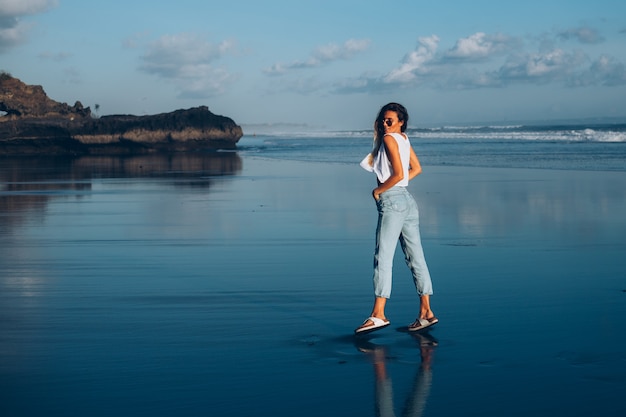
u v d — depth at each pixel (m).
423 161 29.00
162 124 56.41
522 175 20.25
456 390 3.55
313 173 23.67
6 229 10.42
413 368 3.93
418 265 4.91
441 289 6.09
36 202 14.55
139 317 5.15
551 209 12.09
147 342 4.47
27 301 5.70
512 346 4.33
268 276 6.78
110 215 12.15
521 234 9.33
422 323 4.82
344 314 5.30
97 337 4.59
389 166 5.01
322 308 5.49
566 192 14.95
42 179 22.20
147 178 22.30
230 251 8.29
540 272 6.79
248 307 5.50
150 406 3.32
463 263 7.32
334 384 3.66
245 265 7.38
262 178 21.52
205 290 6.14
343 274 6.85
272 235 9.57
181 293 6.01
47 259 7.81
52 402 3.38
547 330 4.70
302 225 10.57
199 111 58.62
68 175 24.28
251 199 14.83
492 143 49.56
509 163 26.34
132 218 11.69
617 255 7.69
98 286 6.32
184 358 4.11
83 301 5.70
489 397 3.45
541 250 8.09
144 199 15.09
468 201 13.56
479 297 5.75
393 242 4.90
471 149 40.03
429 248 8.30
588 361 4.00
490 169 23.28
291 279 6.62
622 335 4.54
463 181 18.52
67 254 8.16
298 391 3.55
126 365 3.97
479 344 4.40
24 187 18.81
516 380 3.69
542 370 3.85
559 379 3.70
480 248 8.27
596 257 7.59
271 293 6.02
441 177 20.08
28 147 52.44
